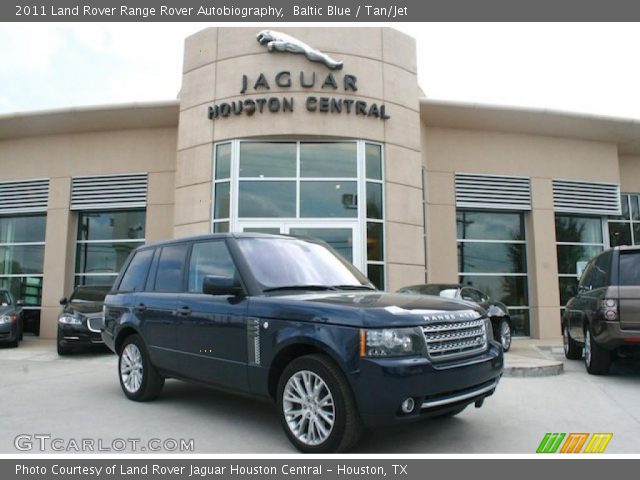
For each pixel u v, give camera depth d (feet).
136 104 46.85
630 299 23.89
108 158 51.19
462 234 50.85
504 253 51.39
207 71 43.50
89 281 51.01
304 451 14.08
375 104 42.19
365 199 41.22
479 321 15.43
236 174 41.42
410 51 45.21
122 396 21.72
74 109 47.47
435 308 14.65
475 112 48.21
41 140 52.70
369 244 41.14
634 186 58.23
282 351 14.87
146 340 19.99
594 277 27.55
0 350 39.40
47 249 50.57
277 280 16.89
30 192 52.31
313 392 14.14
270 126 41.09
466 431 16.33
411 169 43.60
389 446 14.82
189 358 17.88
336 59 42.34
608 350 24.86
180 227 43.01
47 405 20.07
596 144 54.13
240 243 17.76
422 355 13.35
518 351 38.70
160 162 50.26
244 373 15.84
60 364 31.96
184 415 18.39
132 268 22.39
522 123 50.24
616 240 56.85
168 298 19.26
